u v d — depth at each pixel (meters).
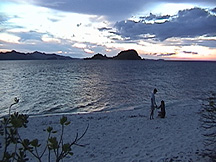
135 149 8.88
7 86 36.41
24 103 23.45
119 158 8.04
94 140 10.26
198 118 13.89
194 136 9.98
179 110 17.41
